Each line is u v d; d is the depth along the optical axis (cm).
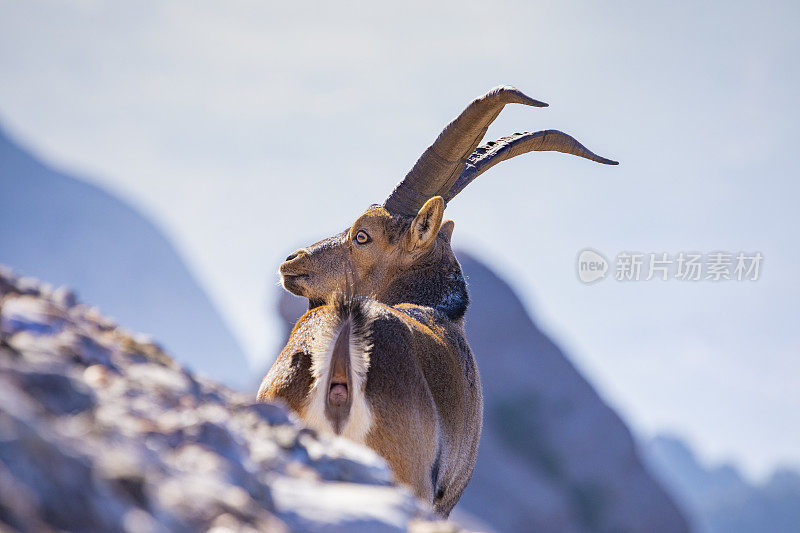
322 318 2125
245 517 903
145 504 827
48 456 777
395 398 2055
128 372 1155
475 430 2617
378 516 1028
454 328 2747
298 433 1208
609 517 16075
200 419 1051
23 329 1127
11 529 704
